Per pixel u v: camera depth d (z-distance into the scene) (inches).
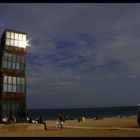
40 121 1755.7
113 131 1536.7
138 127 1756.9
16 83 1950.1
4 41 1915.6
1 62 1889.8
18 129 1612.9
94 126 1991.9
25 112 1958.7
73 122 2758.4
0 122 1720.0
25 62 2005.4
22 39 2003.0
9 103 1895.9
